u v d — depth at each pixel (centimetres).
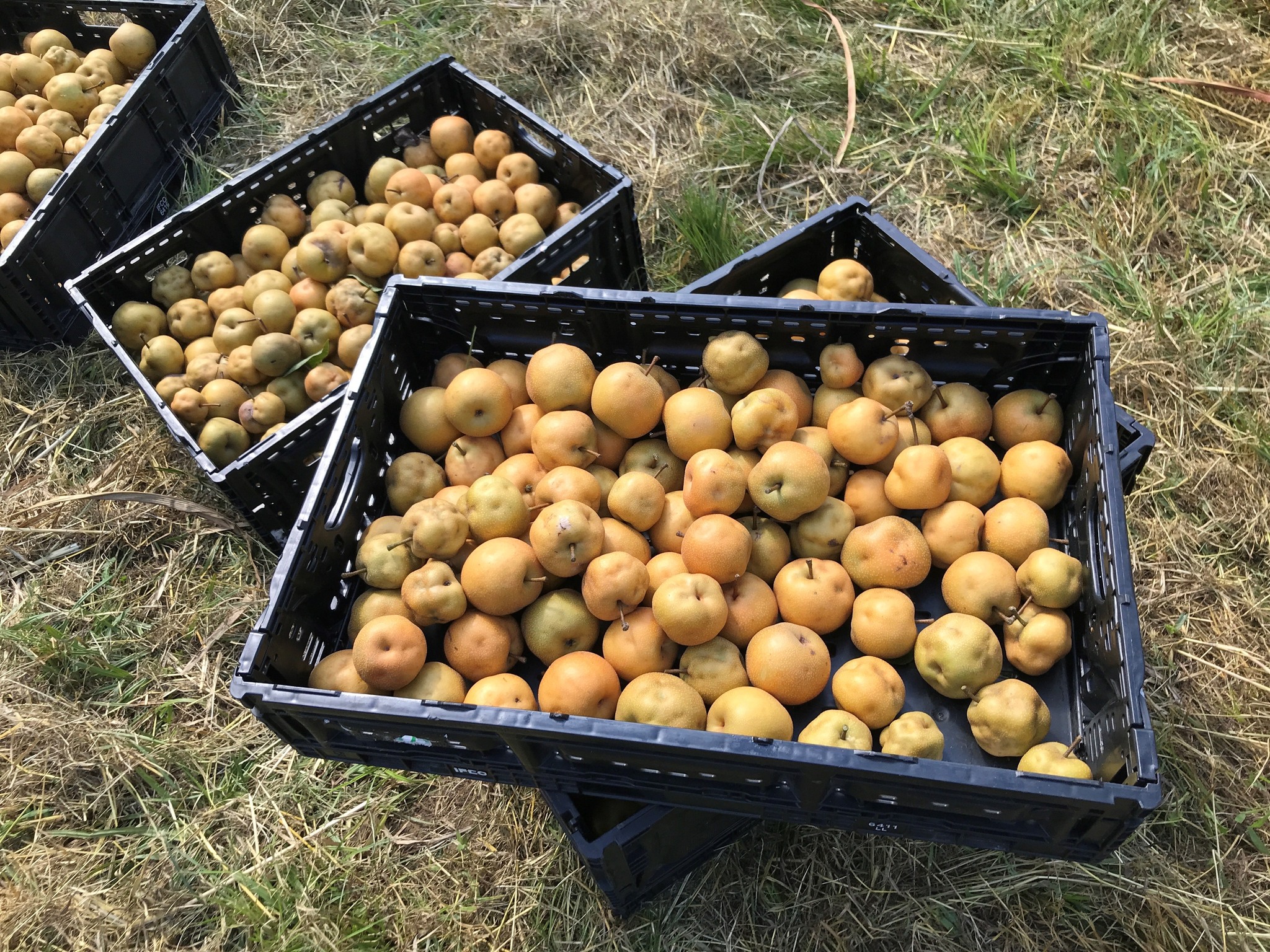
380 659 71
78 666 101
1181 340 116
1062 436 84
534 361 86
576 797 86
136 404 119
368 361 83
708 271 125
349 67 155
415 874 89
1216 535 105
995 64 145
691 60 148
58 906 88
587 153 115
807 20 153
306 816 93
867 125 142
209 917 88
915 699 78
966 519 79
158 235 114
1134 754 62
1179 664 97
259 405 107
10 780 94
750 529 81
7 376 122
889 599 77
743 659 77
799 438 84
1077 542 79
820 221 100
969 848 87
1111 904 84
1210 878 86
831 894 86
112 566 109
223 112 148
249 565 108
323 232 113
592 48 151
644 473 81
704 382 87
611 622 78
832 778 62
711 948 85
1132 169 131
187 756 96
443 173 126
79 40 148
